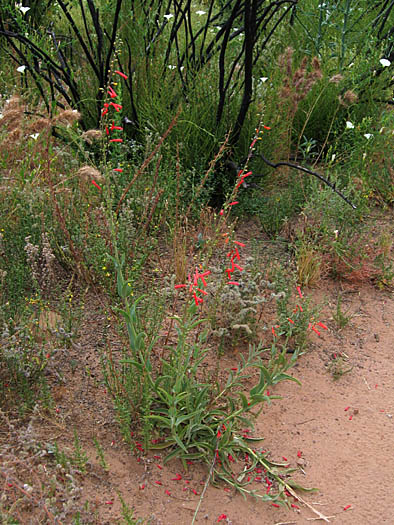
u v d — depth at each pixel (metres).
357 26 5.85
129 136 4.73
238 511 2.33
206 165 4.44
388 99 5.45
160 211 3.92
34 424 2.56
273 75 5.14
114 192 3.88
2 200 3.58
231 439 2.58
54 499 2.07
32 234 3.40
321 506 2.39
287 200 4.40
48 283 3.20
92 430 2.58
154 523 2.22
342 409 2.90
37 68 4.63
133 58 4.79
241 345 3.24
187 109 4.38
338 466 2.58
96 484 2.34
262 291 3.52
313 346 3.32
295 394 2.97
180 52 5.26
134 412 2.64
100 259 3.32
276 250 4.09
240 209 4.42
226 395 2.79
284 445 2.66
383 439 2.73
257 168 4.61
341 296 3.78
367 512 2.38
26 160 3.94
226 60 5.25
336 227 4.15
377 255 4.02
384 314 3.65
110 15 4.81
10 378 2.68
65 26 5.48
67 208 3.62
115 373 2.69
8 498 2.18
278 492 2.44
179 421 2.38
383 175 4.87
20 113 3.24
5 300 2.97
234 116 4.51
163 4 5.07
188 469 2.49
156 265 3.67
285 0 4.66
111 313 3.16
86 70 4.97
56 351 2.81
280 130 4.73
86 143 4.39
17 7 4.45
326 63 5.41
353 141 5.00
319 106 5.27
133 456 2.50
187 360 2.50
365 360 3.25
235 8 4.11
